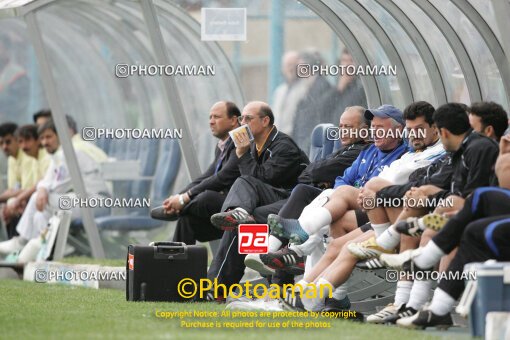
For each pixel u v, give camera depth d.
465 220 25.34
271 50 64.88
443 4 34.09
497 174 25.41
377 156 32.03
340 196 30.08
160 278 33.12
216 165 37.72
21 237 51.47
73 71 61.75
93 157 51.47
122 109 57.25
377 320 27.45
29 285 41.12
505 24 28.67
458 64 34.88
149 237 51.53
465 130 27.05
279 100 64.25
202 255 33.28
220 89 49.03
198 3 47.72
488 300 23.89
